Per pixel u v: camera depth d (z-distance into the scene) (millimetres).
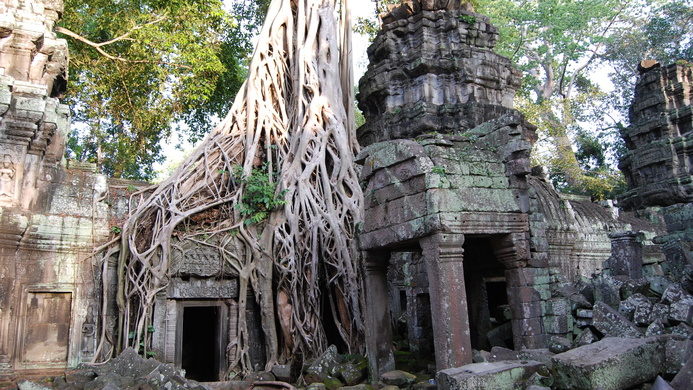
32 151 10148
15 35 10289
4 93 9367
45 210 10227
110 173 25047
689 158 11320
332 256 11891
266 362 11406
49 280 9828
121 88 18250
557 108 26984
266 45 15523
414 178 7531
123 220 11703
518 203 8078
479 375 5484
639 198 12023
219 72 17875
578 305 8102
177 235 11719
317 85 14922
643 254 13328
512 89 16188
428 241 7230
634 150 12289
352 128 15695
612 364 5066
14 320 9266
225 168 13359
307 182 12805
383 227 8141
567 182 28031
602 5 29297
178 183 12586
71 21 16797
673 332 6164
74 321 9922
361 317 11203
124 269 11109
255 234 12289
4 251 9117
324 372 9438
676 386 4938
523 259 7922
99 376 8461
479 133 8758
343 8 17141
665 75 12039
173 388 8195
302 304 11570
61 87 12656
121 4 16641
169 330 11102
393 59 15859
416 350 10992
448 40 15641
